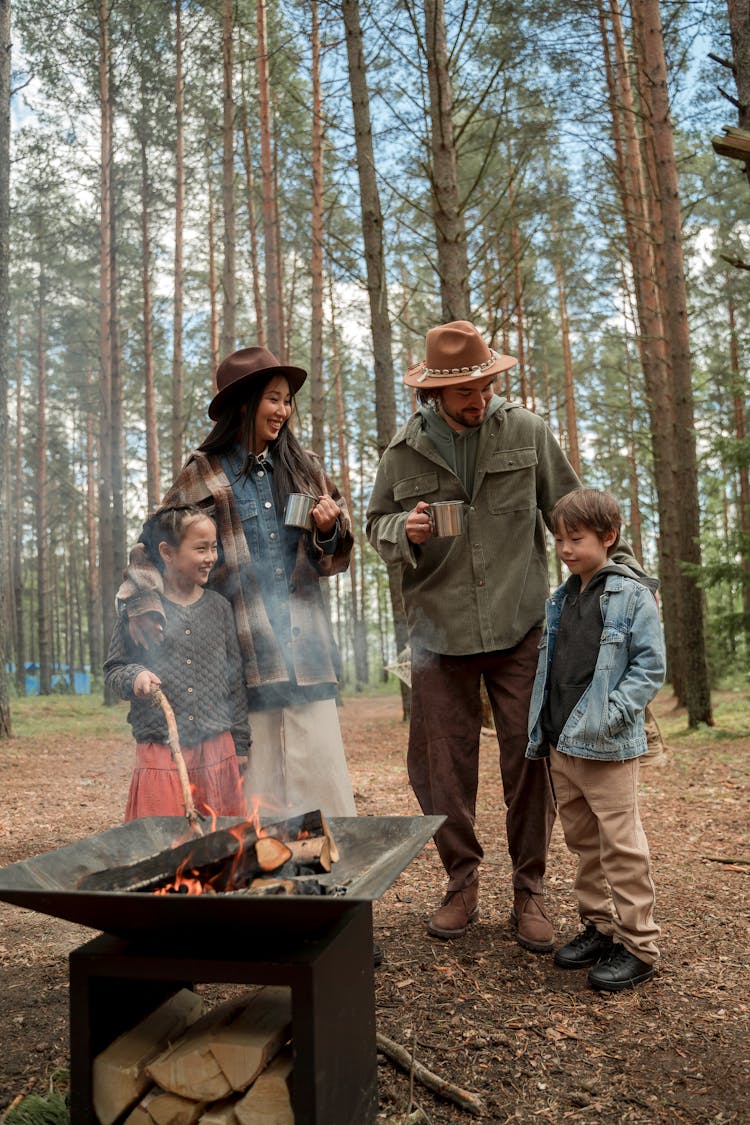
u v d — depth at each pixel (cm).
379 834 205
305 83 1518
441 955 283
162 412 2572
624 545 283
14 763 827
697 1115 191
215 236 1878
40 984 270
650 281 1275
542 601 300
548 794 291
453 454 299
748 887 360
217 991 257
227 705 250
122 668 237
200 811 242
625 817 261
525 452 297
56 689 2520
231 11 1390
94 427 2897
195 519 249
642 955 259
